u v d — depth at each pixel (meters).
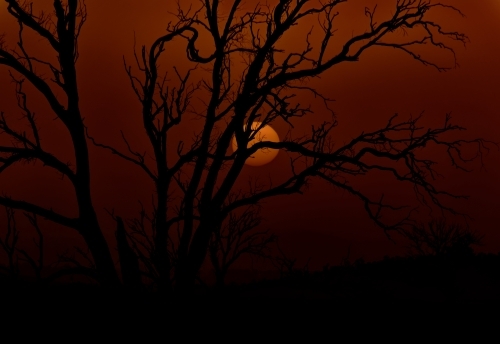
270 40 15.84
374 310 9.94
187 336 9.00
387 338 9.12
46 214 14.98
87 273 14.18
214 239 13.73
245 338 8.94
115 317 9.27
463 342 8.98
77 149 15.92
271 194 15.05
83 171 15.77
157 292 11.88
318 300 10.74
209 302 10.05
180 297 10.38
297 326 9.35
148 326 9.09
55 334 8.80
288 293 12.75
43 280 11.87
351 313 9.77
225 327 9.20
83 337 8.78
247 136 15.76
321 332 9.18
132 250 13.98
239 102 15.62
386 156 15.09
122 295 10.16
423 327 9.34
